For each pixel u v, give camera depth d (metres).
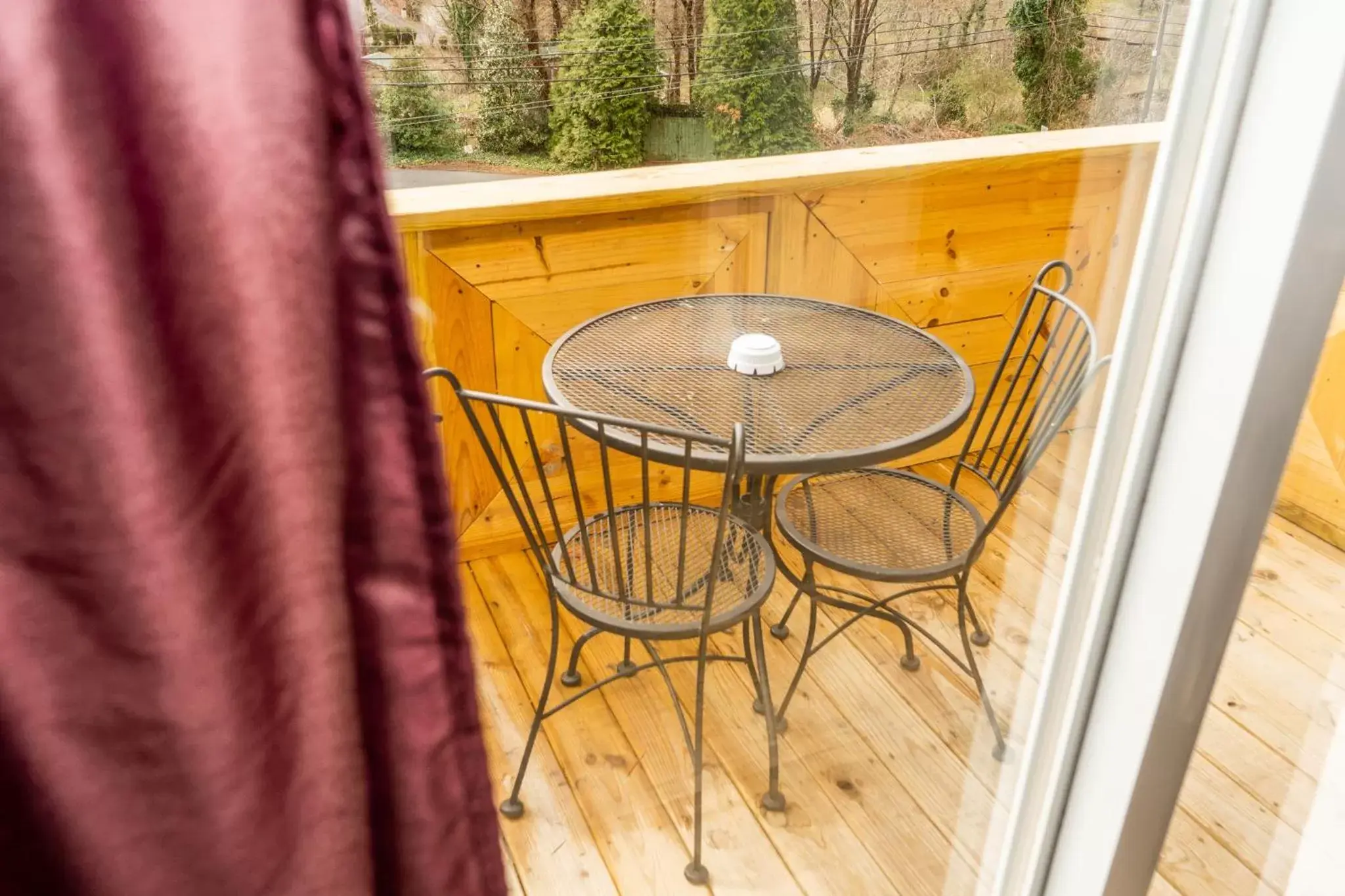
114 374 0.27
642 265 2.20
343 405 0.32
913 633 2.10
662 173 2.16
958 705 1.93
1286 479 0.87
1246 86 0.75
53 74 0.25
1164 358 0.85
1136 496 0.92
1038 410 1.94
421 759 0.38
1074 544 1.00
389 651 0.36
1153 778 1.00
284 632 0.33
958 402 1.67
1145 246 0.87
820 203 2.23
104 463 0.28
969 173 2.25
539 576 2.26
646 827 1.68
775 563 1.69
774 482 1.88
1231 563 0.89
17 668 0.29
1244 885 1.12
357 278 0.31
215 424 0.30
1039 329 2.01
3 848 0.31
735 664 2.04
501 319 2.13
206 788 0.32
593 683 1.98
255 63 0.28
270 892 0.35
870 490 1.93
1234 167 0.77
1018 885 1.17
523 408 1.38
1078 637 1.03
